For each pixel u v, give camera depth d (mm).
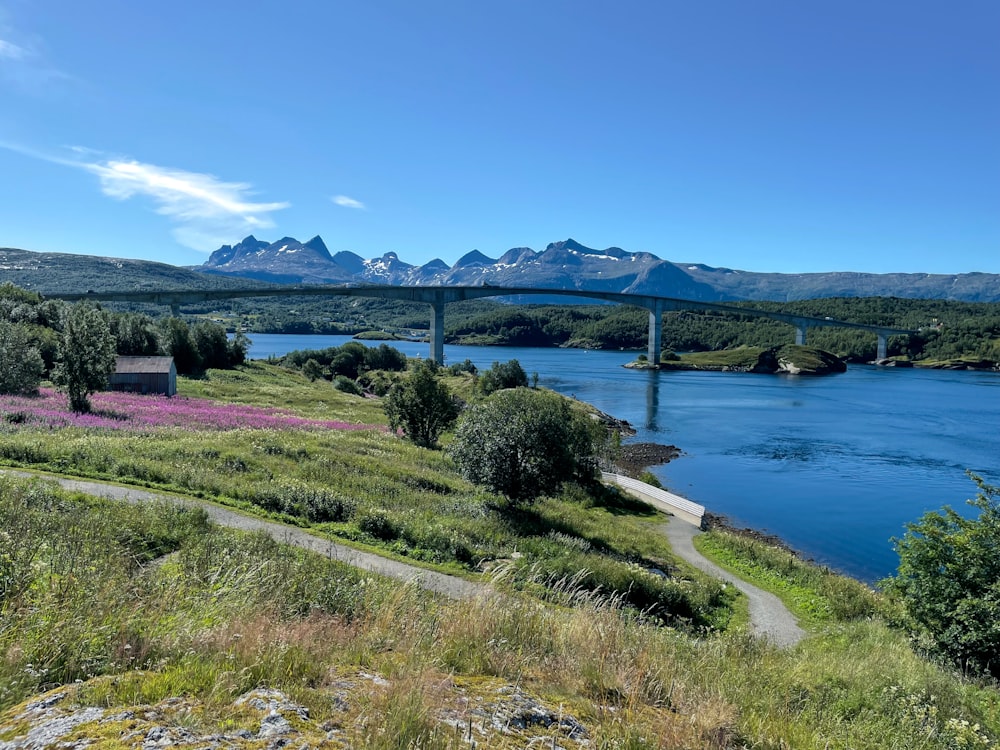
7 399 40031
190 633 5969
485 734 4395
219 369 90250
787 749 5879
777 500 48125
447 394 46531
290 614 8352
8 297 87562
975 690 11594
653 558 25016
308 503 21391
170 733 3623
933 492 50781
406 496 26328
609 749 4555
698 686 7043
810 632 18188
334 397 77125
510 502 27969
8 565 6895
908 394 123500
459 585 15273
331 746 3744
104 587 6992
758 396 118312
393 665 5754
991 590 14352
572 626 8422
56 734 3557
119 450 25578
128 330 80375
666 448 67938
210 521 16922
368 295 159750
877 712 8500
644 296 185500
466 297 166500
